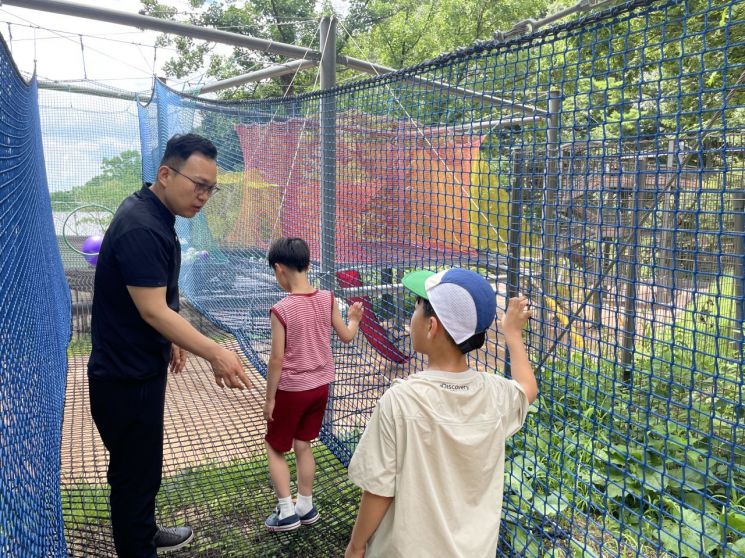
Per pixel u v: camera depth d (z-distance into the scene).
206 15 23.66
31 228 3.60
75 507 3.33
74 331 7.21
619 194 2.27
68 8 4.21
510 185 2.80
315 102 4.52
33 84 5.30
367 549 1.84
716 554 2.85
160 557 2.90
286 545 2.99
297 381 3.06
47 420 2.95
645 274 5.48
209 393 5.21
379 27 26.44
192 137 2.35
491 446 1.79
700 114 1.92
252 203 6.21
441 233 3.90
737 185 5.45
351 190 4.15
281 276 3.24
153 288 2.24
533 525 2.76
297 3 24.31
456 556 1.67
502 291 4.57
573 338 4.20
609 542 2.91
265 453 4.03
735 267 5.45
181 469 3.81
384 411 1.75
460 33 25.22
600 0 4.14
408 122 3.55
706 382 4.58
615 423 3.96
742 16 8.72
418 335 1.88
